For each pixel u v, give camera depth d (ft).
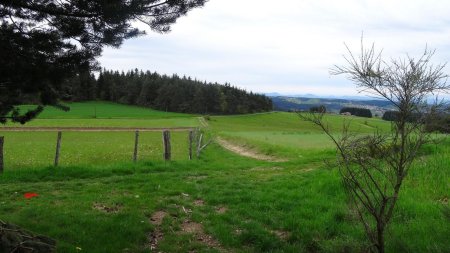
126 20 25.41
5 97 28.99
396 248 21.42
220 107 463.42
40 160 76.74
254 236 25.49
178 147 108.78
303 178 46.73
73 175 51.01
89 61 26.86
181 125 244.63
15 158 79.71
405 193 32.53
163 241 25.44
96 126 223.10
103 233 26.07
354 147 17.78
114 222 28.35
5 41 23.70
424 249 20.98
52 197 37.81
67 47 26.66
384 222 17.51
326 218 28.17
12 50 24.09
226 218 30.12
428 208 28.32
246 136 153.48
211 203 35.81
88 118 305.12
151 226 28.07
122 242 24.61
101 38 26.37
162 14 26.25
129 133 171.73
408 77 15.75
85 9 24.17
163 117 353.92
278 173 54.24
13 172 50.34
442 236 22.57
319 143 116.57
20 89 27.35
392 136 16.74
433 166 40.22
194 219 30.60
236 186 43.65
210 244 25.38
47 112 349.82
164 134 66.85
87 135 156.35
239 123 351.46
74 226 27.37
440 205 28.96
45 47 25.02
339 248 21.53
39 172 50.72
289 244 24.13
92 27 25.95
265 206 33.09
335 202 33.01
